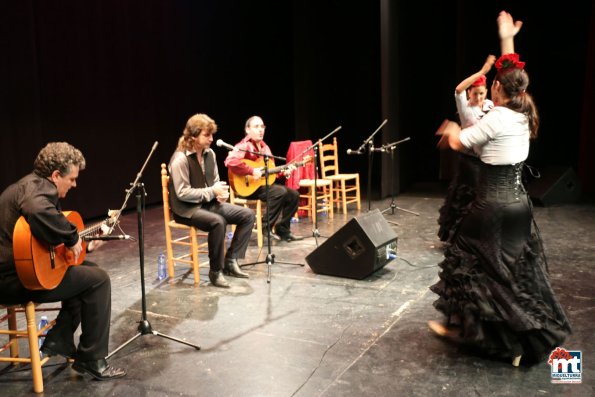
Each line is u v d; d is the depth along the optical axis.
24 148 5.53
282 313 3.37
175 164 3.88
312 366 2.68
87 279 2.55
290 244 5.01
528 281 2.56
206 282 3.99
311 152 6.02
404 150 7.77
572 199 6.75
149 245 5.13
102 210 6.45
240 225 4.06
